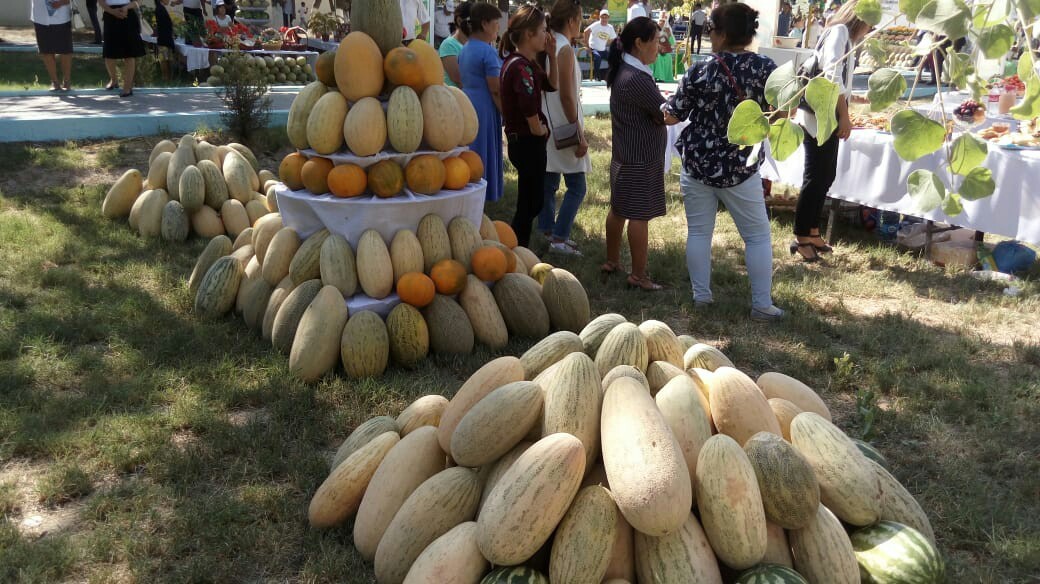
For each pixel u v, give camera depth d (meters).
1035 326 6.09
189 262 6.89
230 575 3.10
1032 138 6.95
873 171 7.79
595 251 7.84
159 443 4.02
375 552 3.08
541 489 2.51
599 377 2.95
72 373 4.79
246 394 4.55
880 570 2.63
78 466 3.78
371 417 4.39
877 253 7.91
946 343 5.71
